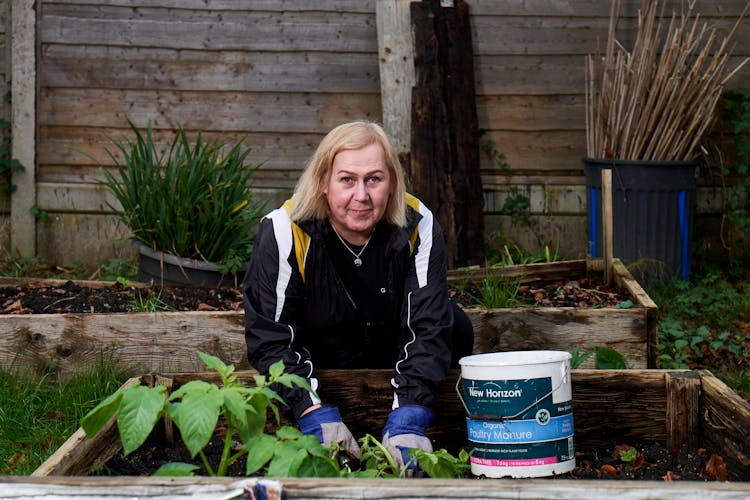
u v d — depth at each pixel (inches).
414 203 121.2
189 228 197.9
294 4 268.4
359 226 111.3
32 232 264.7
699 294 232.7
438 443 128.5
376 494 69.6
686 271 249.4
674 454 121.3
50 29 264.7
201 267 194.9
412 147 256.1
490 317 166.2
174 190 196.7
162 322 159.5
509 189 272.8
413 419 112.3
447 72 261.3
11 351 157.8
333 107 271.6
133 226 201.8
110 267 245.1
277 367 87.9
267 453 80.2
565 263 215.8
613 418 124.6
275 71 269.4
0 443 130.3
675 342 188.1
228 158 210.7
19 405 142.6
